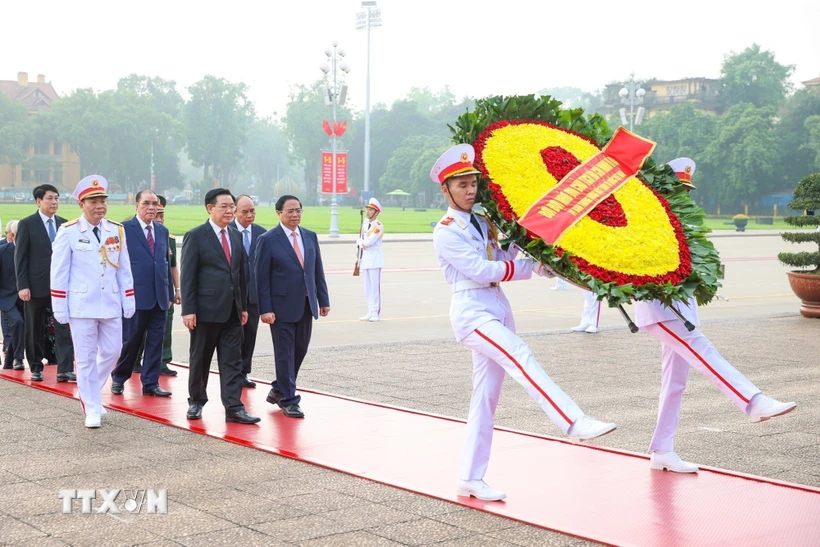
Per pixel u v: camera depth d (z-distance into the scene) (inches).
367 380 398.6
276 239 331.0
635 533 198.7
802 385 384.2
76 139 4798.2
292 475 247.6
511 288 891.4
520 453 272.4
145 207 368.2
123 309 332.2
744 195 3503.9
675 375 248.2
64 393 365.7
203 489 233.5
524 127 246.7
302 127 5334.6
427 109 6953.7
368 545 191.3
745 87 4018.2
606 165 240.2
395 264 1165.7
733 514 213.3
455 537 196.5
